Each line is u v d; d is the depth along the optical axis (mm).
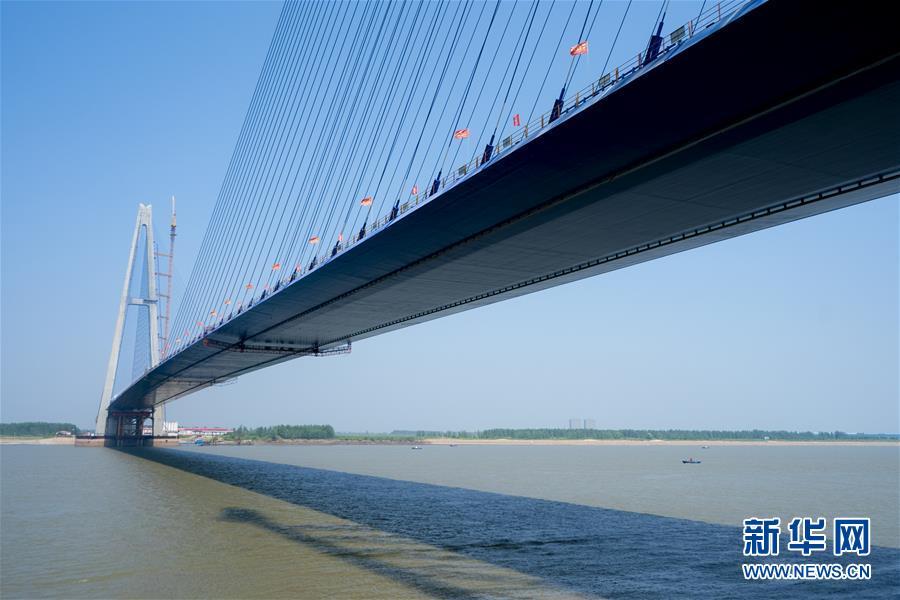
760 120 18625
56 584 21359
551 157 22016
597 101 18844
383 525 32875
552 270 34250
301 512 37656
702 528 32750
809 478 72062
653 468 91438
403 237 30109
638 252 30375
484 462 108250
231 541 28297
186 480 59094
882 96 17219
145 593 20312
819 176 22156
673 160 21172
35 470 71000
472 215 27094
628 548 27422
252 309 46500
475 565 23969
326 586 21031
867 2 14102
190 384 97625
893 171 21672
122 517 35406
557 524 33750
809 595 20953
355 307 44156
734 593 20953
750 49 16000
